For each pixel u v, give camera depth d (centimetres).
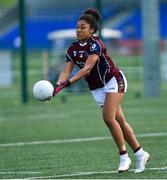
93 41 2434
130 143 2528
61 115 4894
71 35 8906
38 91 2336
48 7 11969
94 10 2462
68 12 11819
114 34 10150
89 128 4119
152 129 3984
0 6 14762
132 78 7594
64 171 2625
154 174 2477
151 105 5469
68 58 2488
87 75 2478
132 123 4300
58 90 2370
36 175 2534
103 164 2795
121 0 11969
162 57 8100
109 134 3828
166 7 11812
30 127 4222
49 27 11888
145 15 6106
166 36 11550
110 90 2472
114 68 2486
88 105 5597
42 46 11806
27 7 11944
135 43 11012
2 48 11338
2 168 2745
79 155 3077
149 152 3098
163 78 8100
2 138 3738
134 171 2541
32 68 9588
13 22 12094
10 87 7912
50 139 3672
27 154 3147
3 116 4906
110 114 2470
